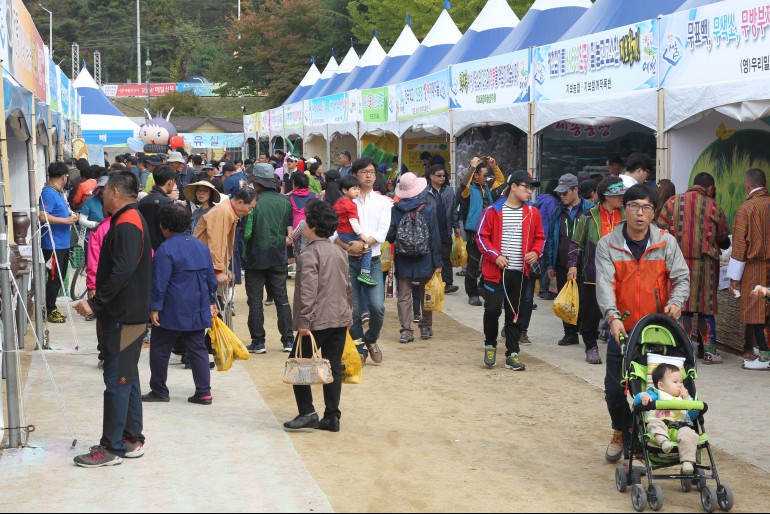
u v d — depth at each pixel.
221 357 8.25
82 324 12.40
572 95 13.38
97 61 86.25
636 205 6.14
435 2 44.88
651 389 5.88
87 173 14.23
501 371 9.67
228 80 70.06
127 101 84.31
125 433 6.43
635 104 11.68
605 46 12.44
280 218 10.41
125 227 6.10
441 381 9.18
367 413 7.90
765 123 11.55
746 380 9.05
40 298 10.46
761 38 9.40
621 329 6.07
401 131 21.02
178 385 8.87
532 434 7.28
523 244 9.51
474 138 19.28
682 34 10.75
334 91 33.00
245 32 66.81
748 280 9.42
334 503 5.53
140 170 18.03
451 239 14.34
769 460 6.54
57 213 12.21
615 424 6.38
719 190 11.48
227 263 9.53
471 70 16.78
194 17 113.88
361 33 53.72
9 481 5.90
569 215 12.06
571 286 10.14
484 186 13.55
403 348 10.95
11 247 9.39
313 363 6.98
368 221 9.59
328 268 7.13
